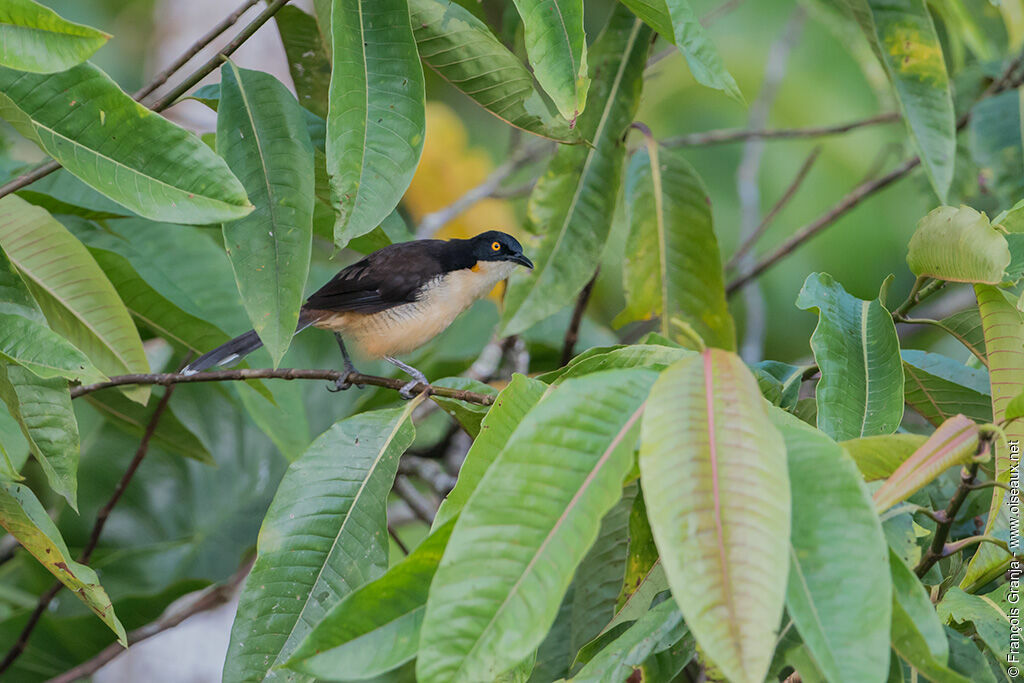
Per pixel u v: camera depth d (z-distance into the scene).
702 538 3.93
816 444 4.43
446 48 6.98
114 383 7.95
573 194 9.66
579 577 7.56
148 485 12.34
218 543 12.28
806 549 4.17
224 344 9.48
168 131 5.96
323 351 13.23
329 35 7.93
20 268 7.83
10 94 5.90
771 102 14.84
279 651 6.11
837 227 15.99
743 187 14.56
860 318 6.98
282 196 6.88
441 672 4.09
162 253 10.02
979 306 6.31
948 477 7.91
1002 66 12.32
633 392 4.48
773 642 3.74
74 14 15.95
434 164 15.60
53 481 6.67
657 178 10.16
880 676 3.88
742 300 16.16
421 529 13.84
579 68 5.95
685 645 5.63
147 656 12.72
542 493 4.29
